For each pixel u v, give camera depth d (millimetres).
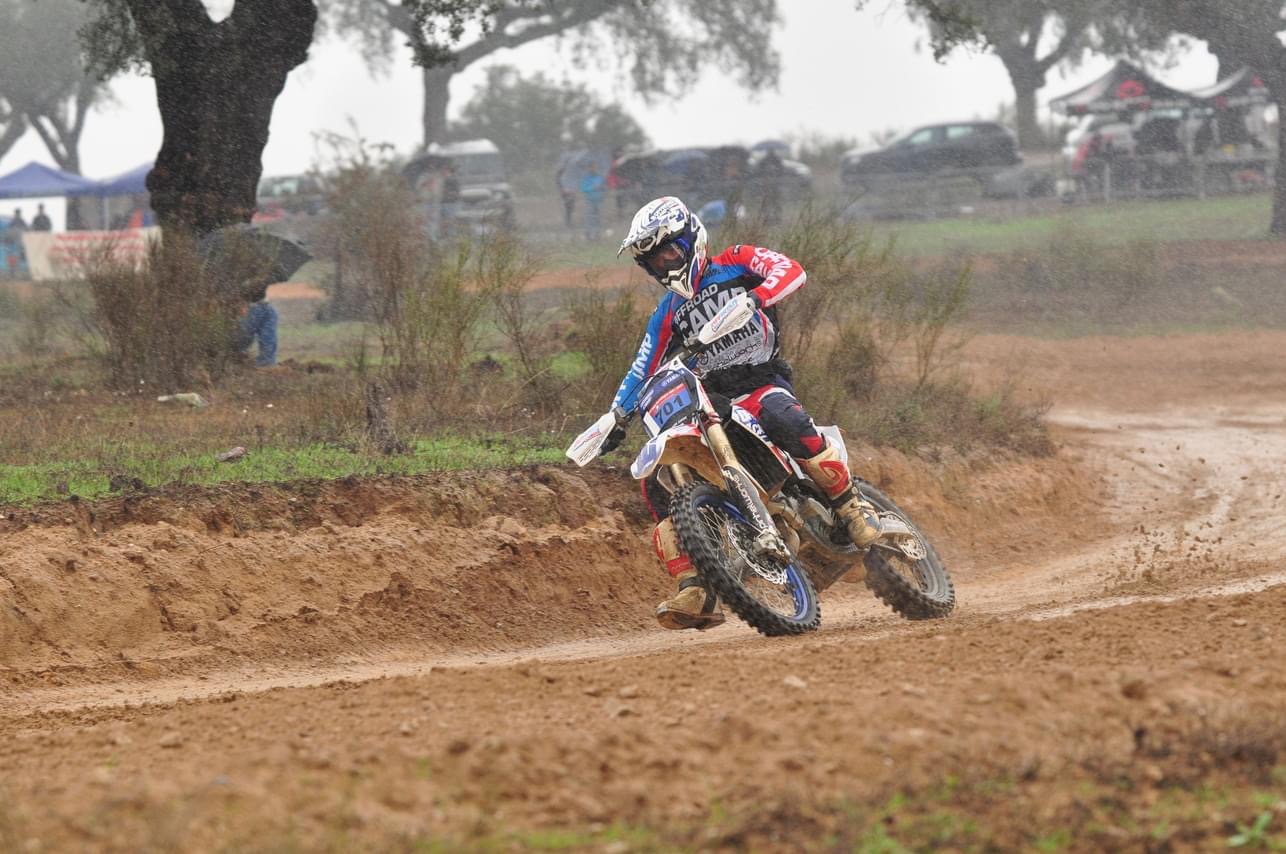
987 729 12008
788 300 39375
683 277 20062
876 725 12117
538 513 28828
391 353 40906
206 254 48219
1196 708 12336
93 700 20484
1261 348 67375
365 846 9555
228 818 10133
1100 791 10805
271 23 53969
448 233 59719
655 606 28062
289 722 14164
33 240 100938
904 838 9945
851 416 38219
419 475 28688
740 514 20438
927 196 112125
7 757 14156
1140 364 64125
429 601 25484
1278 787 10891
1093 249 84312
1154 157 108375
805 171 109625
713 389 20453
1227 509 37125
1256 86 107812
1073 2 100750
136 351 44688
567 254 84062
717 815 10367
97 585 23031
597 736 12219
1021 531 36406
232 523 25609
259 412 39094
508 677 15719
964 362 61375
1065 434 48375
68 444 31766
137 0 51812
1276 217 94438
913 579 23125
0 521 23891
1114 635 16438
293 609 24188
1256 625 16734
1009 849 9875
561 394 37844
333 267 72750
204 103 53156
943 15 63812
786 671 15320
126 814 10289
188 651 22906
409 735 12883
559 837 9938
